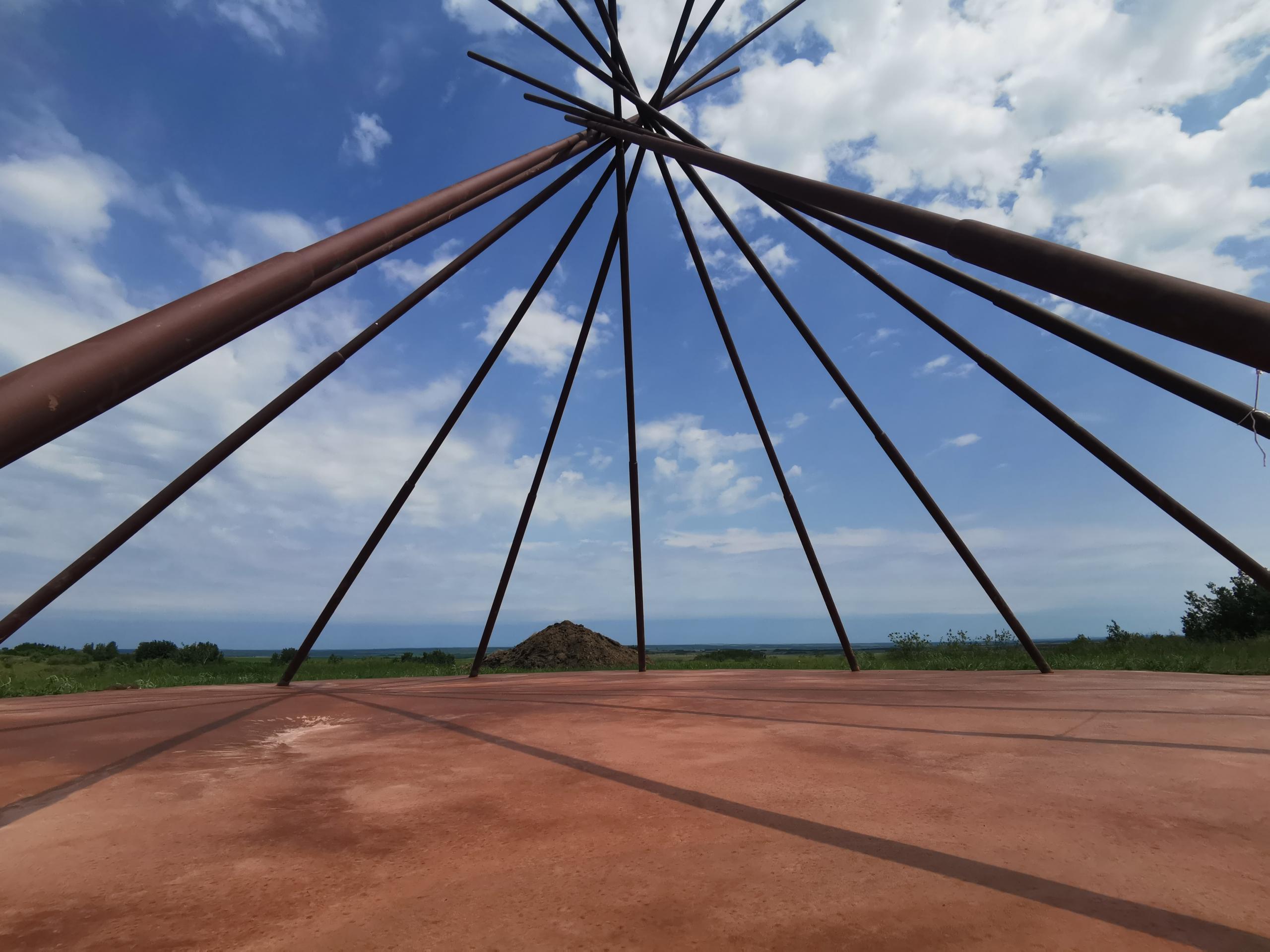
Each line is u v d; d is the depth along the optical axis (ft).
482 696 24.20
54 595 22.03
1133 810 8.03
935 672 33.22
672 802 8.72
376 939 5.12
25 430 6.53
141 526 23.07
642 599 40.78
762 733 14.02
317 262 11.64
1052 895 5.63
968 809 8.15
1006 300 20.33
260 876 6.52
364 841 7.48
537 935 5.11
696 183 32.81
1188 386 17.66
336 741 14.34
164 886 6.32
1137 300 7.38
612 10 31.32
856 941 4.86
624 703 20.52
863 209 12.25
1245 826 7.40
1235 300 6.64
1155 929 5.00
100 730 16.20
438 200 17.12
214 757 12.62
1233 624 53.01
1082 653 47.09
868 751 11.80
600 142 31.17
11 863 6.99
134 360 7.73
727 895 5.74
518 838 7.44
